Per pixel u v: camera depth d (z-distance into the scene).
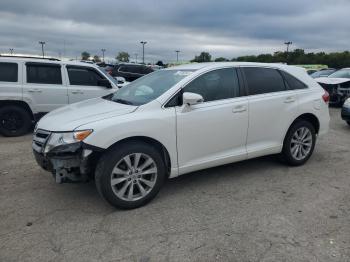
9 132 7.78
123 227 3.57
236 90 4.77
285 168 5.44
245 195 4.39
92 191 4.50
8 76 7.66
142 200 4.01
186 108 4.23
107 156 3.76
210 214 3.87
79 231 3.49
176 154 4.21
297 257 3.05
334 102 13.34
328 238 3.35
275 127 5.10
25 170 5.32
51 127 3.87
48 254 3.10
